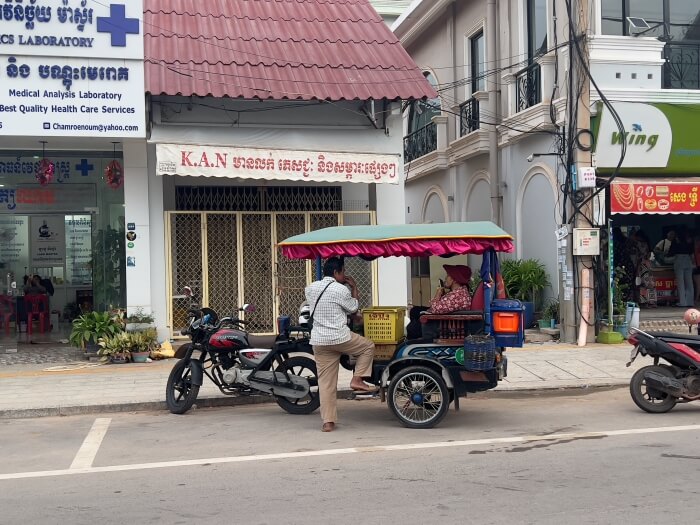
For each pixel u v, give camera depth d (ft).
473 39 62.39
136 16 39.06
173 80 39.75
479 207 60.70
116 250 47.67
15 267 47.85
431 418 25.70
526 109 49.57
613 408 29.07
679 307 54.24
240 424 27.14
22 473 20.92
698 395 27.45
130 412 30.19
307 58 44.50
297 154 40.42
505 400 31.60
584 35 43.88
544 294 50.03
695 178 47.24
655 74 46.68
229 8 48.70
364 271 44.27
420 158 70.23
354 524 15.90
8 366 39.29
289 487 18.80
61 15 38.04
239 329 30.07
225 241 43.24
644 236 55.42
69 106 38.29
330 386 25.77
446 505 17.06
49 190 46.93
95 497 18.40
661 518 15.98
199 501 17.83
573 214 44.19
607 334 44.45
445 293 27.71
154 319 41.60
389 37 48.37
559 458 21.12
